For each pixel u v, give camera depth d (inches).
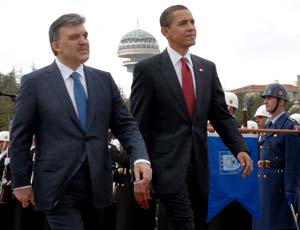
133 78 232.5
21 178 198.2
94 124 200.4
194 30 230.4
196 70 232.4
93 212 203.0
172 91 227.6
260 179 366.9
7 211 403.5
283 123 358.3
